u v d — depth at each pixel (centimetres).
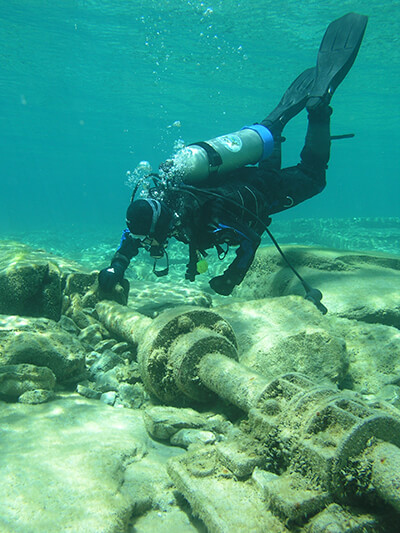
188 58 2122
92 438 271
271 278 660
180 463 234
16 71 2348
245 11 1599
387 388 391
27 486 210
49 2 1553
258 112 3419
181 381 316
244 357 399
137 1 1539
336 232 1939
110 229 3597
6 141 5659
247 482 217
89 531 183
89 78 2492
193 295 633
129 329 428
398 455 181
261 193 442
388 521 181
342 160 7762
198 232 395
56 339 380
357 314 513
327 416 209
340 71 521
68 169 11238
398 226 2209
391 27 1675
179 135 4928
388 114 3278
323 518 178
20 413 299
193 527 210
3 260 482
